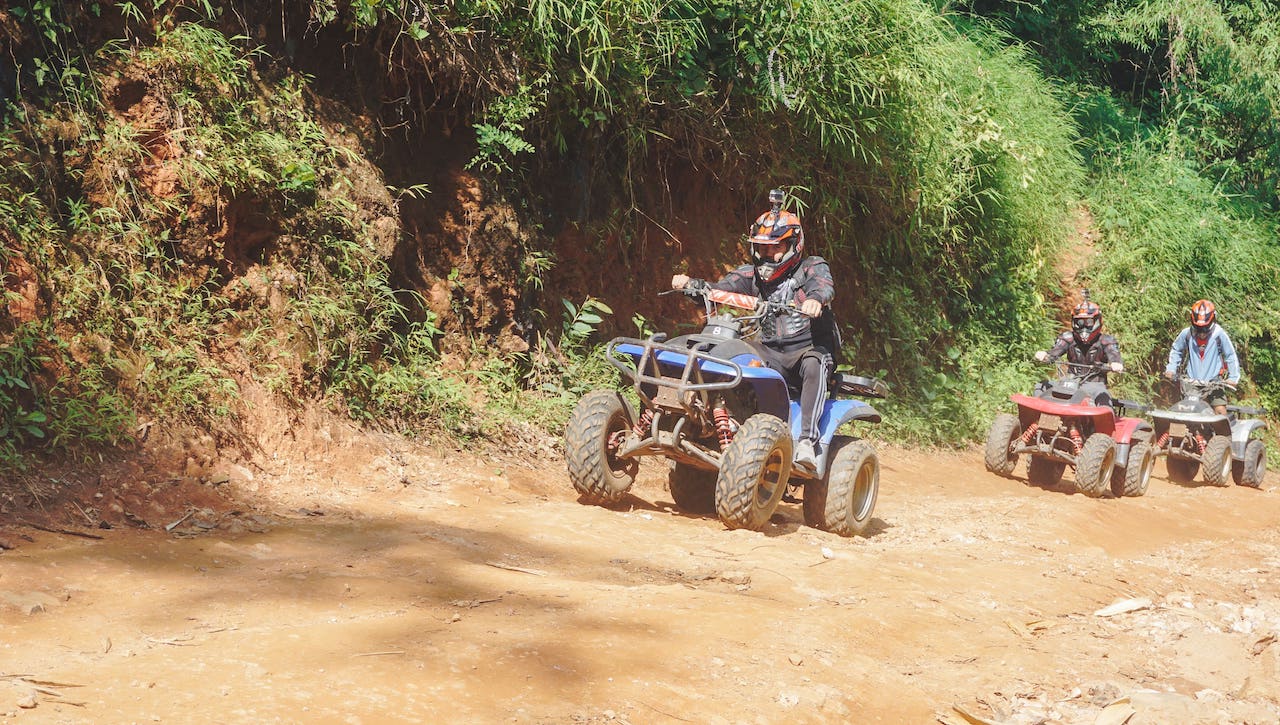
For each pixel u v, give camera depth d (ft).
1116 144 62.03
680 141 33.06
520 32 27.12
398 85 26.35
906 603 16.08
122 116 21.08
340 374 22.59
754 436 20.15
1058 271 53.83
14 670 10.48
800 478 22.79
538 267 28.76
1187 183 60.70
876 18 35.09
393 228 24.90
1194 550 25.21
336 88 25.61
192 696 9.86
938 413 39.73
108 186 20.39
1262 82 67.26
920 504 28.45
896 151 37.65
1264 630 16.72
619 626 13.07
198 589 13.58
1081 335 37.04
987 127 43.01
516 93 27.09
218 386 19.99
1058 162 53.72
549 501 21.83
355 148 25.02
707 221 35.35
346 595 13.75
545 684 10.93
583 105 29.55
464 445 23.75
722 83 32.99
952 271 45.62
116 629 11.96
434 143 27.37
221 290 21.57
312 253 23.06
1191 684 13.92
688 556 17.98
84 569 13.96
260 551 15.72
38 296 18.47
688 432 21.62
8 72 19.51
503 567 15.92
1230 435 42.68
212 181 21.36
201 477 18.60
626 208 32.09
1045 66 64.08
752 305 21.58
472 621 12.86
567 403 27.35
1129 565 21.59
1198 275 58.59
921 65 37.73
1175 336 57.16
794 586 16.56
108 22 21.24
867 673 12.64
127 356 19.30
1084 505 29.89
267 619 12.65
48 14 19.76
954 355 42.37
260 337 21.42
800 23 31.99
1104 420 34.06
